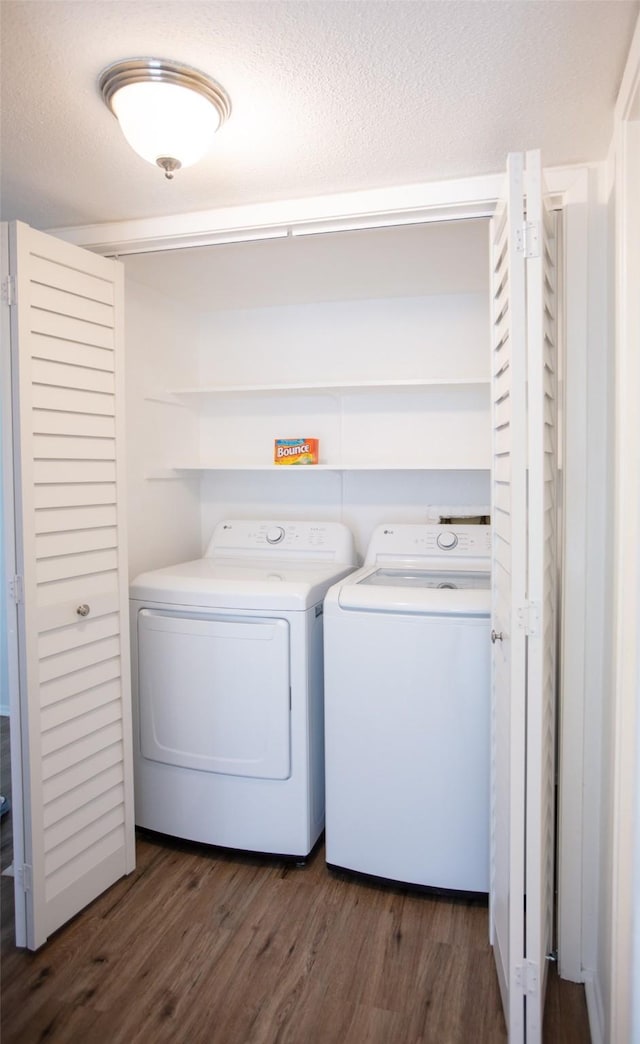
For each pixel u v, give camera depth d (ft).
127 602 6.75
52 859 5.90
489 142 5.05
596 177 5.30
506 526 4.80
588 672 5.35
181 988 5.39
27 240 5.49
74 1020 5.07
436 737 6.35
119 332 6.59
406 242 6.71
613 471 4.82
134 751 7.55
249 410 9.66
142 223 6.51
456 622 6.24
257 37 3.82
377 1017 5.11
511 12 3.61
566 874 5.48
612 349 4.91
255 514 9.72
